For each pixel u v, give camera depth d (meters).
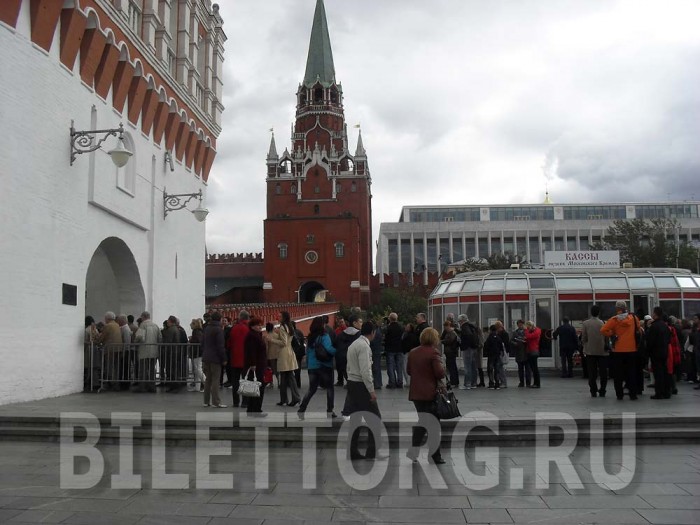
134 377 17.66
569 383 20.27
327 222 94.56
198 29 29.44
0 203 14.52
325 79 108.81
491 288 24.75
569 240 137.25
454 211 146.25
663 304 23.78
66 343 17.14
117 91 20.52
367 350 10.30
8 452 10.85
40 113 16.11
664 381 15.40
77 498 8.20
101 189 19.31
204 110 30.30
